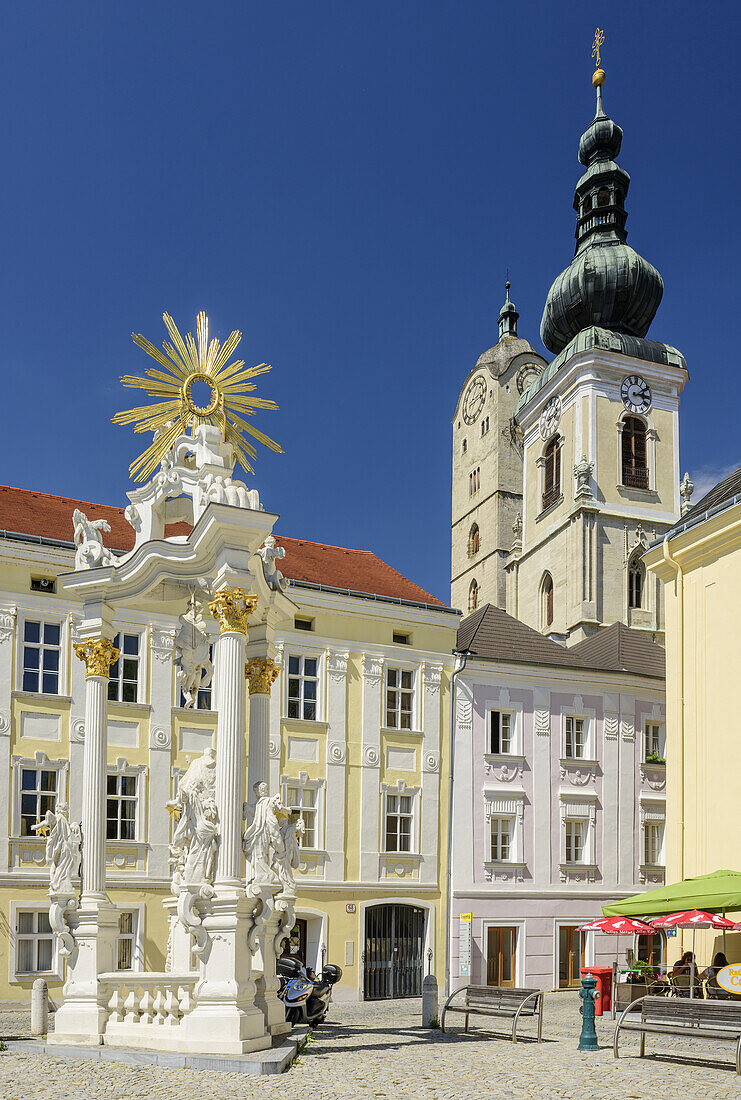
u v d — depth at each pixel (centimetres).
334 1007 3619
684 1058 1858
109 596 2011
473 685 4394
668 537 3325
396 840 4144
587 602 7644
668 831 3209
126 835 3609
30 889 3381
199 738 3772
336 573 4491
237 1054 1606
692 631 3231
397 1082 1464
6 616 3475
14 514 3809
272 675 2092
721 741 3072
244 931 1706
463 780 4297
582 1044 1995
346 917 3953
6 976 3281
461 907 4197
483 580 9700
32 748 3469
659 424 8150
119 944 3531
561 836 4459
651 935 4547
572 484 8006
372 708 4153
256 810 1830
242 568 1817
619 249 8788
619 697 4694
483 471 9900
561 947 4397
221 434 1966
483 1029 2373
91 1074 1504
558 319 8919
